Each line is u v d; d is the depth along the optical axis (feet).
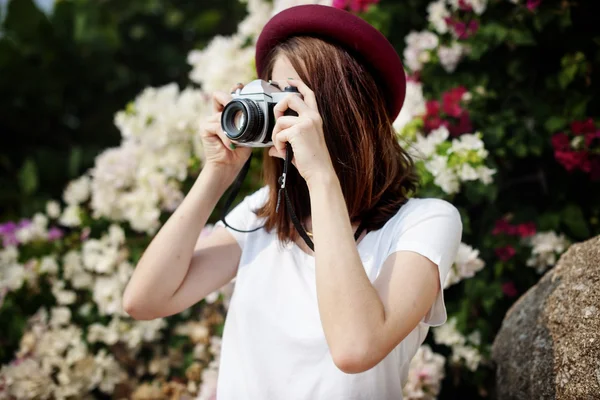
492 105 7.45
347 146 4.30
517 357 5.20
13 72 12.69
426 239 3.90
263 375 4.09
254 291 4.33
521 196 7.41
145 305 4.60
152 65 15.44
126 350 8.02
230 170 4.81
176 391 7.43
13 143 13.66
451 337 6.89
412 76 7.97
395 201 4.39
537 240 6.88
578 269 4.82
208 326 7.55
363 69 4.42
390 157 4.49
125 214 8.23
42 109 13.50
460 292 7.21
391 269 3.84
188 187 8.18
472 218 7.30
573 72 6.94
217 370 7.21
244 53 8.43
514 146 7.00
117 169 8.18
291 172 4.59
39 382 7.27
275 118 3.98
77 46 13.58
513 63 7.43
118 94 14.79
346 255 3.56
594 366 4.18
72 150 12.69
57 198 12.58
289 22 4.48
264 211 4.70
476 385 6.98
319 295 3.54
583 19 7.14
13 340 7.75
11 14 12.73
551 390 4.54
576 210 6.93
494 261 7.12
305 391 3.96
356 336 3.40
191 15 15.56
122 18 15.31
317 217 3.67
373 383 3.94
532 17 7.20
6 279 7.88
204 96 8.43
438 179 6.41
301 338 4.03
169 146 8.13
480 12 7.35
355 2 8.07
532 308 5.30
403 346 4.22
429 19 7.75
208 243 4.93
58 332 7.63
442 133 6.64
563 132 6.89
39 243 8.59
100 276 8.13
